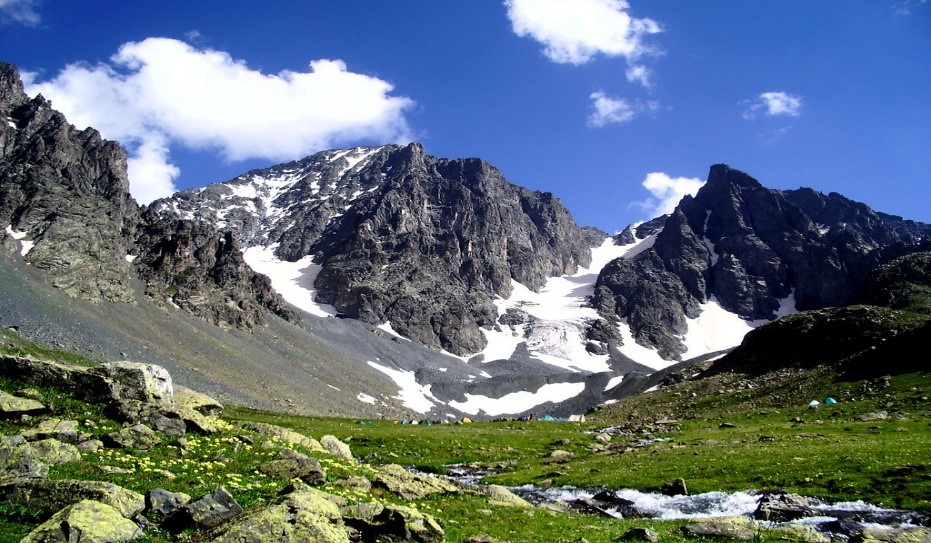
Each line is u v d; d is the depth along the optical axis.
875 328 131.50
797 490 48.75
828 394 106.75
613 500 51.47
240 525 21.77
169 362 174.25
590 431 114.38
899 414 83.94
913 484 45.88
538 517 39.00
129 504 24.30
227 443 42.66
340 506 30.38
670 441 86.44
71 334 157.88
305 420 138.00
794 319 153.25
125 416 41.75
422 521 27.58
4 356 43.66
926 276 196.25
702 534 37.25
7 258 188.88
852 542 35.59
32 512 23.17
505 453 89.56
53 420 37.00
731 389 133.62
